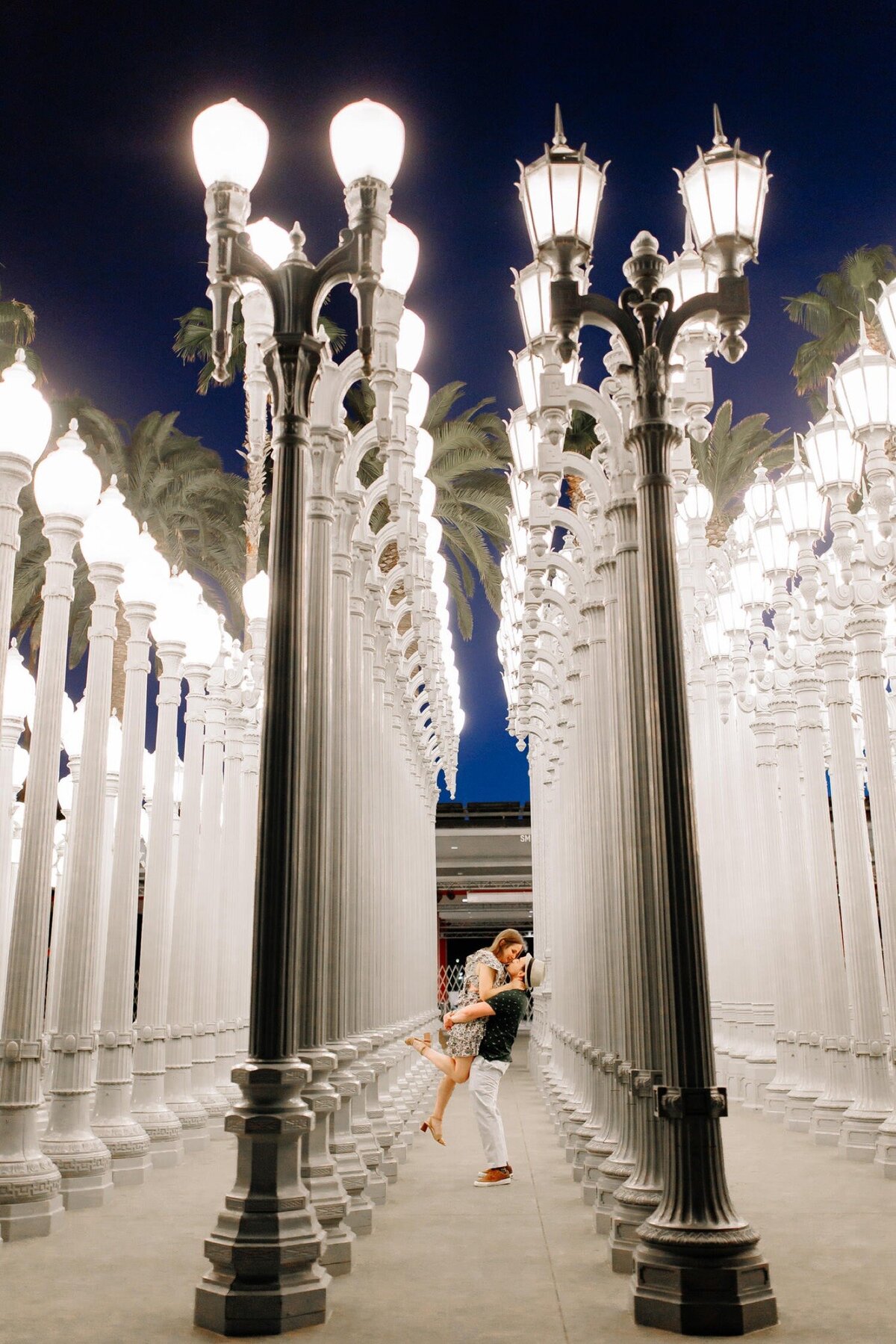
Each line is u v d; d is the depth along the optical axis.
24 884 7.91
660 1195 6.06
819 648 12.13
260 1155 5.22
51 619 8.63
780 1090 13.70
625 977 7.74
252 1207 5.12
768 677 14.12
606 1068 8.40
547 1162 10.33
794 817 13.72
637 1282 5.10
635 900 7.01
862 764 18.56
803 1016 13.15
